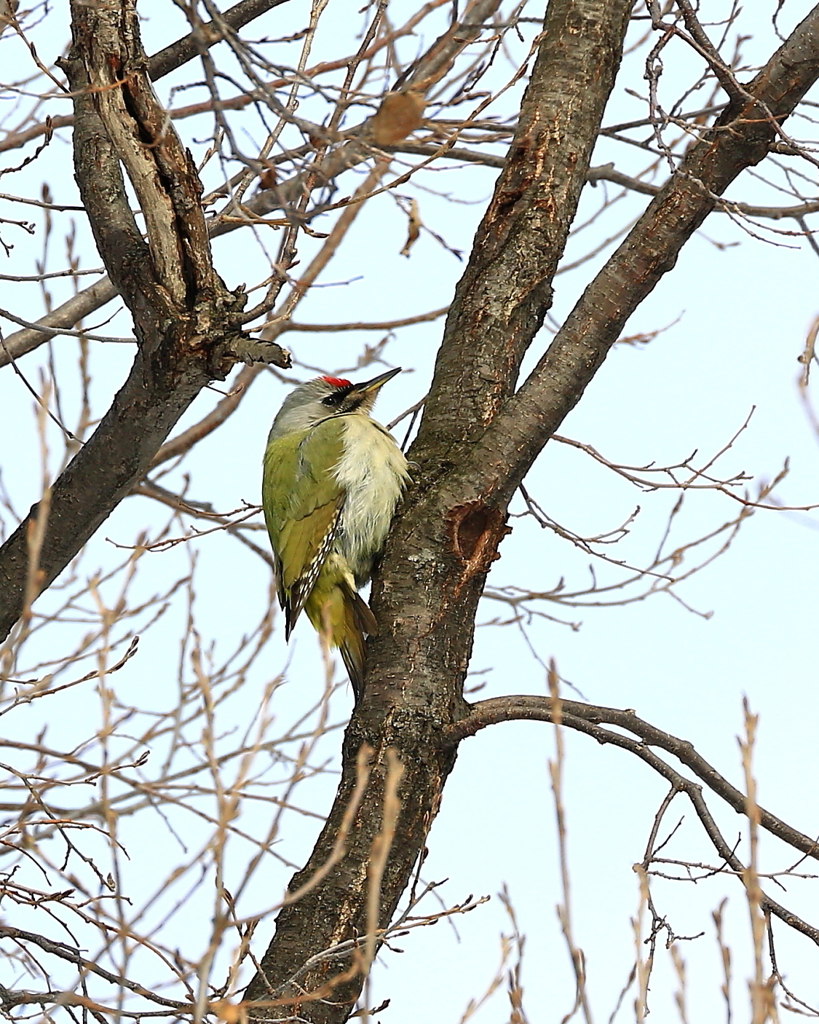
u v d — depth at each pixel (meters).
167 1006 9.12
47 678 9.91
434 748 10.07
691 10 10.43
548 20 11.71
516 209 11.39
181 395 9.63
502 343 11.23
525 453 10.60
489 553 10.60
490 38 9.34
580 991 6.70
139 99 8.85
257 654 8.58
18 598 10.70
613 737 10.04
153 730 10.60
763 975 6.62
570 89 11.41
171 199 8.95
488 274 11.36
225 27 8.06
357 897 9.57
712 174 10.48
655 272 10.50
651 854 9.52
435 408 11.23
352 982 9.41
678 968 6.98
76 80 10.00
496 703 10.20
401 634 10.32
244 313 9.39
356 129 8.92
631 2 11.59
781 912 9.66
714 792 10.25
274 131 10.04
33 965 10.49
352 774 10.03
